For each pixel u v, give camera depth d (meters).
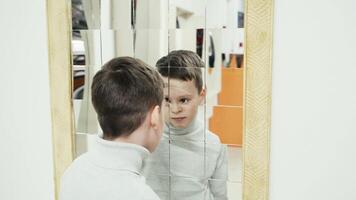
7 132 1.90
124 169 1.01
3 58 1.84
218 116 1.55
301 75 1.44
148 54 1.60
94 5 1.65
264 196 1.53
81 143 1.77
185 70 1.56
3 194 1.95
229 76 1.51
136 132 1.08
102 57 1.67
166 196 1.66
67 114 1.76
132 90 1.05
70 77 1.74
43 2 1.74
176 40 1.56
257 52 1.45
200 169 1.61
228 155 1.56
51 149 1.84
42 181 1.88
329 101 1.42
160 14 1.57
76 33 1.70
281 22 1.43
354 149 1.42
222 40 1.50
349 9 1.36
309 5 1.40
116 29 1.63
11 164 1.93
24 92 1.84
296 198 1.51
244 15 1.46
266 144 1.49
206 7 1.50
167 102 1.60
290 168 1.50
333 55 1.40
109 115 1.06
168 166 1.64
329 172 1.46
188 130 1.60
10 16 1.80
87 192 1.00
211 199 1.61
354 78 1.39
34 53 1.79
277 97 1.48
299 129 1.47
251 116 1.50
